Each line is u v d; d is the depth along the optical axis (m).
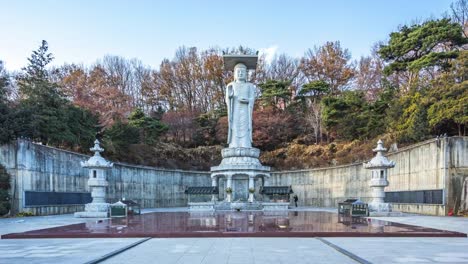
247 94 40.47
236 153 38.69
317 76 71.62
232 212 32.31
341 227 18.11
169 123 64.19
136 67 80.31
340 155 47.97
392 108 42.59
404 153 35.03
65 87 56.12
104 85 67.62
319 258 10.53
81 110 41.94
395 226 18.61
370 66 69.38
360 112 51.19
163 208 43.84
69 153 36.41
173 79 75.75
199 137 62.94
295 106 63.81
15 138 31.22
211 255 11.05
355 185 41.53
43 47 39.94
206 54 77.81
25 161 30.91
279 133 59.72
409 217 26.33
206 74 74.62
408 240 14.34
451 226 19.42
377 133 47.31
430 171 30.88
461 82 33.25
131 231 16.50
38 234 15.76
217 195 39.41
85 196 38.59
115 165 40.19
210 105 73.81
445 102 31.77
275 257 10.67
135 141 50.56
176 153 55.03
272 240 14.45
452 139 29.52
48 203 33.03
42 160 32.72
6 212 29.56
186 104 74.44
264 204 36.38
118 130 46.50
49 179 33.47
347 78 68.81
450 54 41.59
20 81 41.06
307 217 25.28
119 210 26.67
